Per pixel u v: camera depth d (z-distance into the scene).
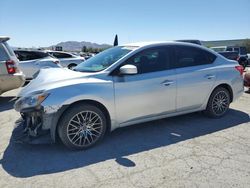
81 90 4.05
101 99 4.18
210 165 3.62
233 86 5.68
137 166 3.63
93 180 3.30
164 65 4.82
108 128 4.43
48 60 11.58
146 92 4.55
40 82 4.30
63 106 3.95
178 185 3.15
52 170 3.57
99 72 4.35
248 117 5.73
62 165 3.70
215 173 3.41
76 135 4.11
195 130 4.96
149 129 5.04
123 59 4.46
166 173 3.43
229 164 3.64
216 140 4.49
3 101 7.97
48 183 3.25
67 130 4.03
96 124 4.25
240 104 6.96
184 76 4.95
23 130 4.39
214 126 5.16
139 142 4.45
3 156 4.01
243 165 3.61
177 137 4.64
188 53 5.16
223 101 5.64
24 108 4.02
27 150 4.20
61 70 4.84
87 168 3.61
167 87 4.75
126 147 4.26
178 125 5.23
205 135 4.71
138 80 4.48
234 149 4.12
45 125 3.94
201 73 5.17
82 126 4.14
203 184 3.17
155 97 4.66
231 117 5.73
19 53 11.41
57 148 4.25
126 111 4.45
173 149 4.15
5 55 7.38
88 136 4.21
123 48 4.88
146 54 4.67
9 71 7.41
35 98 3.95
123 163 3.72
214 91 5.46
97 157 3.93
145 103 4.58
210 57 5.46
